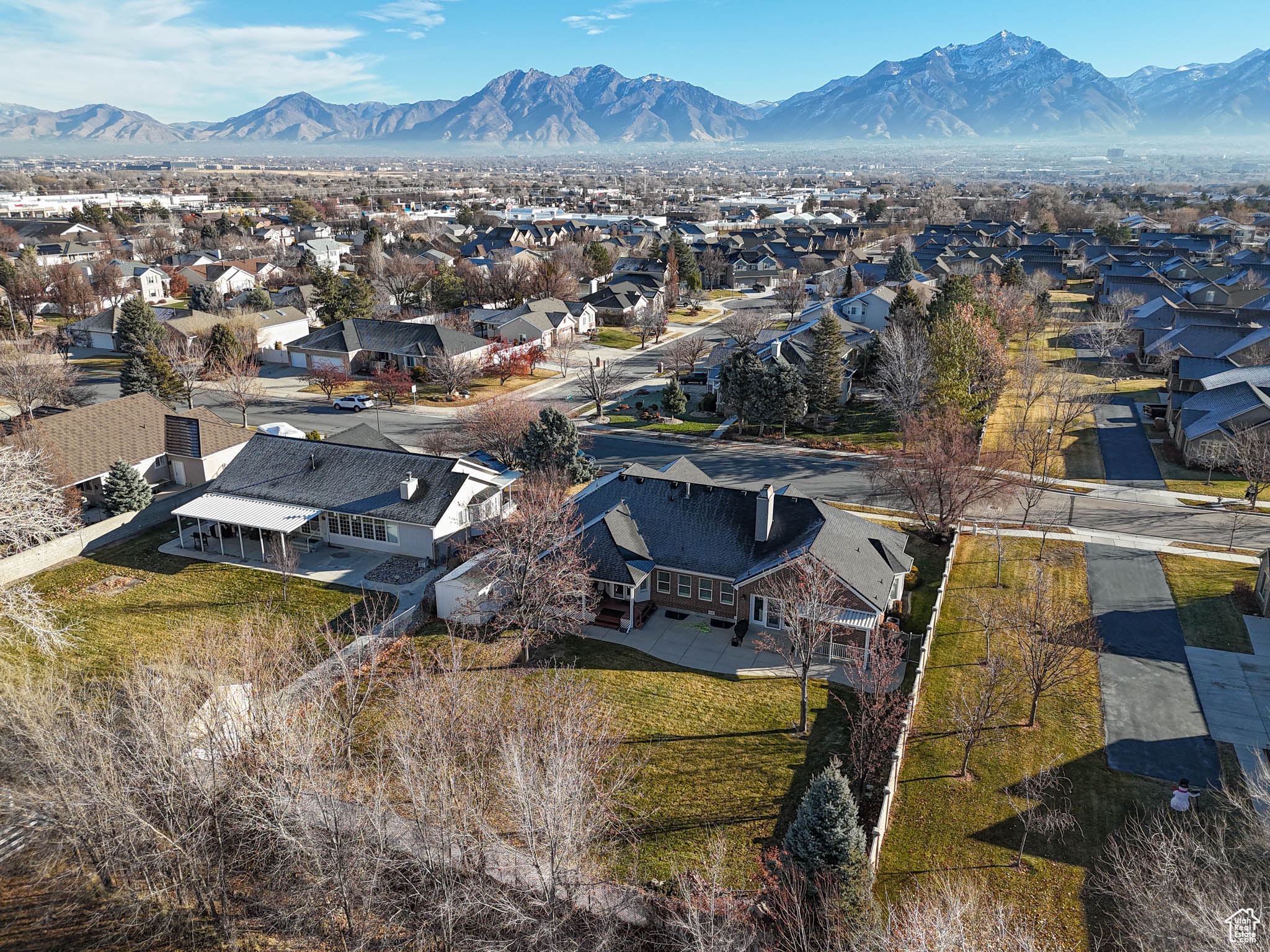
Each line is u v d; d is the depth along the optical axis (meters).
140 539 55.75
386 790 30.03
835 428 80.19
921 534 56.62
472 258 181.00
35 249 161.62
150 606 46.78
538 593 42.19
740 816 31.50
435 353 95.81
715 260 170.50
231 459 65.44
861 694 35.00
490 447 66.12
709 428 80.25
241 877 27.75
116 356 104.06
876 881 28.52
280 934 25.98
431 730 28.27
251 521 52.22
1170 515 59.31
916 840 30.41
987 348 75.81
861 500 62.22
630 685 39.81
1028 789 32.62
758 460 71.31
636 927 26.06
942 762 34.56
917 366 76.69
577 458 64.44
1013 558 53.12
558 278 133.88
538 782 26.66
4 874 27.92
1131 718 37.19
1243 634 43.72
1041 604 40.31
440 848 25.27
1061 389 75.44
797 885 25.94
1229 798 28.33
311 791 26.72
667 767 34.16
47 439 57.41
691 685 39.88
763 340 102.06
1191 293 118.81
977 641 43.50
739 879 28.27
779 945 24.67
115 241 196.00
